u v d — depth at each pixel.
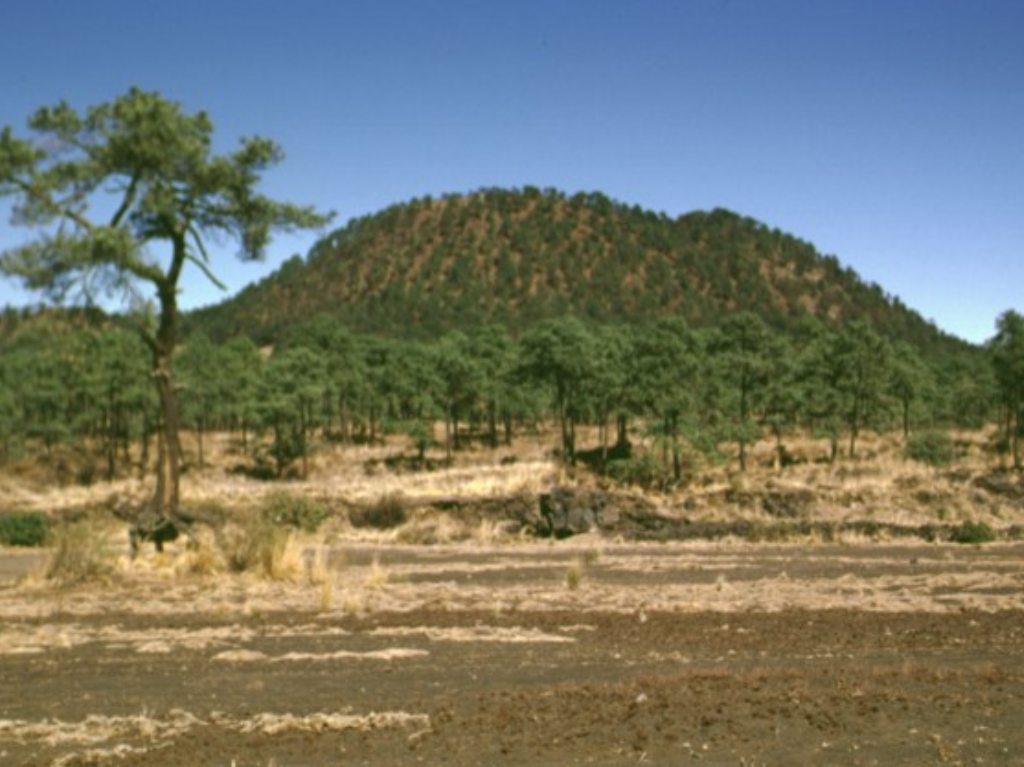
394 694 8.37
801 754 6.50
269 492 40.47
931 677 8.59
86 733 7.22
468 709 7.71
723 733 6.94
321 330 76.81
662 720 7.24
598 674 9.23
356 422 79.50
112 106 22.22
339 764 6.45
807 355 61.41
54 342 34.41
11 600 15.00
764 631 11.69
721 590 16.02
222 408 65.81
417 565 21.84
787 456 57.00
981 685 8.28
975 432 67.44
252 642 11.11
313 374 63.84
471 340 77.69
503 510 39.25
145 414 58.94
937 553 23.88
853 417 56.78
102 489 49.66
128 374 57.56
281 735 7.11
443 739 6.93
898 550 24.97
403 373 68.38
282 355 74.88
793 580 17.61
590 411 63.62
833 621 12.41
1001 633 11.38
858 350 56.84
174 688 8.69
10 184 21.48
